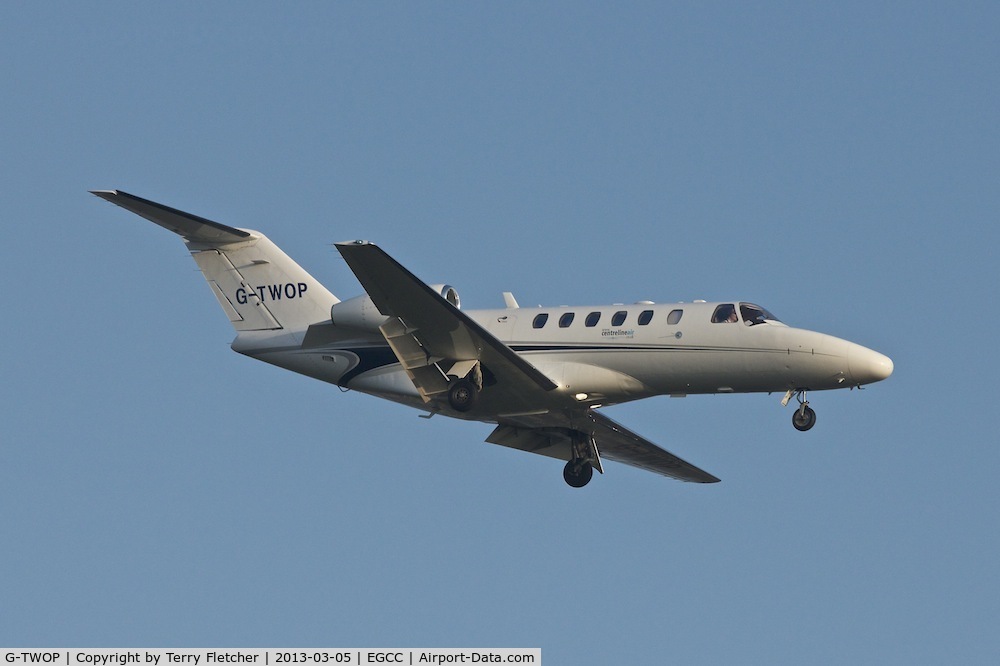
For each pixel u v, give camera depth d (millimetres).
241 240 101562
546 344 95938
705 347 92938
